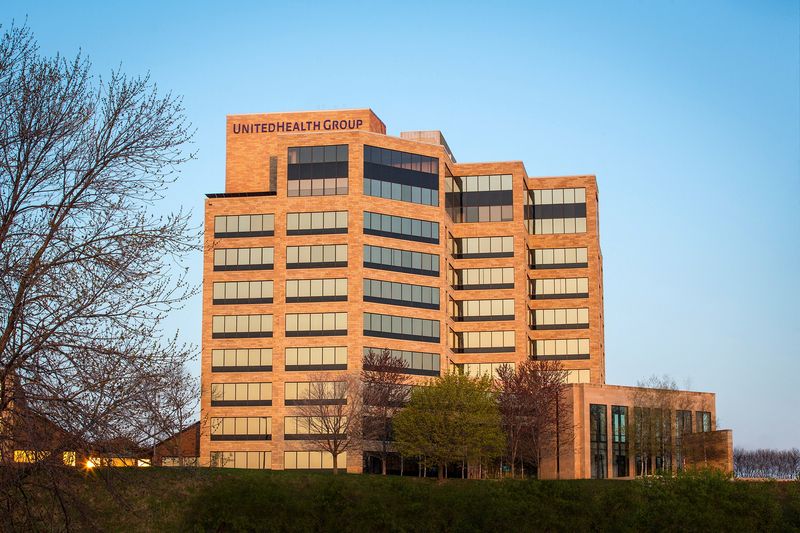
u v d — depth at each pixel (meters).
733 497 60.09
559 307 146.50
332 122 140.75
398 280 131.25
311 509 56.69
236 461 126.88
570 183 149.75
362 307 127.94
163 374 33.41
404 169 134.25
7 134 33.16
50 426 31.09
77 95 34.34
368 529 56.34
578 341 145.12
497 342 141.25
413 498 58.41
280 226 131.12
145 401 32.69
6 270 31.36
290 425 126.38
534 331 146.12
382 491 59.09
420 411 109.69
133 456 32.97
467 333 142.38
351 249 129.00
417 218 133.88
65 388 31.73
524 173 147.62
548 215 149.38
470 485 60.94
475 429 107.56
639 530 58.06
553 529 57.38
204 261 132.25
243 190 141.62
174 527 51.97
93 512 33.28
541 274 147.62
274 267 130.62
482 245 143.88
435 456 109.94
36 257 32.25
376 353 126.00
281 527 55.50
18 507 32.66
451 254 142.75
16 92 33.41
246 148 142.62
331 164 131.62
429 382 116.19
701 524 57.44
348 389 119.38
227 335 130.25
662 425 128.75
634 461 129.00
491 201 144.75
